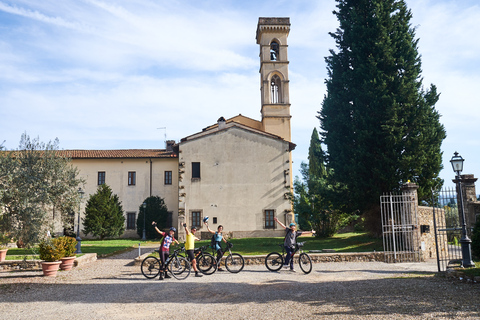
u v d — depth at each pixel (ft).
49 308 27.84
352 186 77.36
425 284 31.37
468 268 35.42
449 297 26.17
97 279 40.68
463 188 57.77
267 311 24.72
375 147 75.77
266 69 141.49
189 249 40.96
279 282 35.24
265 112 138.10
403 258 50.01
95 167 126.41
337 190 81.97
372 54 79.41
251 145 114.01
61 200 45.78
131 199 125.29
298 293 29.94
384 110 75.36
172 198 125.80
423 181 75.15
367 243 73.00
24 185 41.11
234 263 44.65
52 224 44.78
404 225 51.52
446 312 22.40
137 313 25.64
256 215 110.42
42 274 44.60
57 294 33.06
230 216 110.11
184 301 28.91
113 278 41.14
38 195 42.14
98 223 110.83
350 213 84.74
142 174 126.72
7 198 40.32
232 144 114.01
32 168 43.83
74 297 31.60
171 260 40.65
